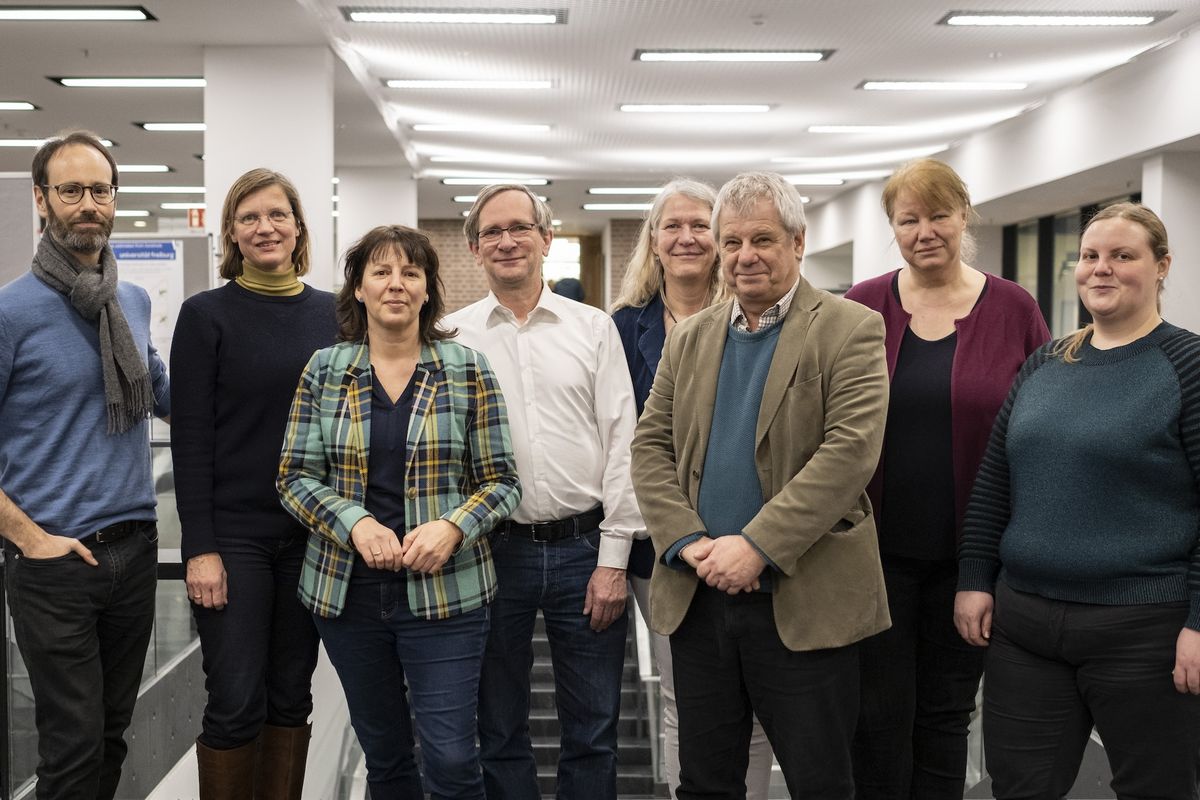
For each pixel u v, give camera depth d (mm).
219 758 2514
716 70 9008
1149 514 2121
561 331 2703
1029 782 2246
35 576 2373
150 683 3775
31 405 2404
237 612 2508
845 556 2184
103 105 9930
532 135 12109
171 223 12875
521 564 2625
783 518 2098
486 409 2459
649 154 13516
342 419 2377
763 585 2189
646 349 2842
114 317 2480
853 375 2174
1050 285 13211
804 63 8750
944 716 2623
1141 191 10812
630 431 2676
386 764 2525
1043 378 2305
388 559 2252
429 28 7664
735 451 2240
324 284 7703
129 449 2531
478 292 20250
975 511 2393
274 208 2561
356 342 2475
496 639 2639
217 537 2535
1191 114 7832
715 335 2340
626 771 6535
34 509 2402
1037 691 2244
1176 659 2068
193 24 7129
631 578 2895
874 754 2605
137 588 2531
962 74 9227
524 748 2713
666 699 2928
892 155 13773
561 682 2717
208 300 2562
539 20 7449
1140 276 2170
